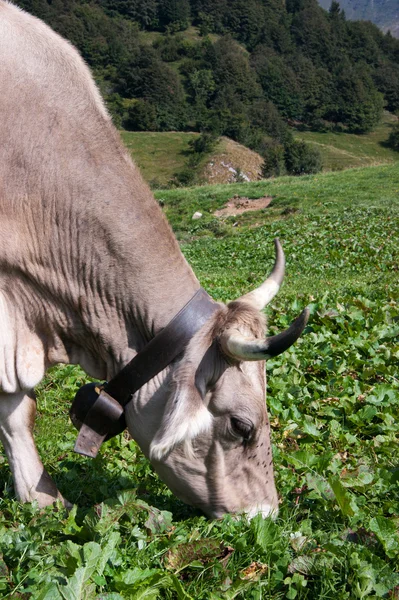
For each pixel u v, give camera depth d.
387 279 13.67
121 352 4.21
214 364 3.89
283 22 173.75
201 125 109.06
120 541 3.81
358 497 4.47
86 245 4.11
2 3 4.37
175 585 3.45
